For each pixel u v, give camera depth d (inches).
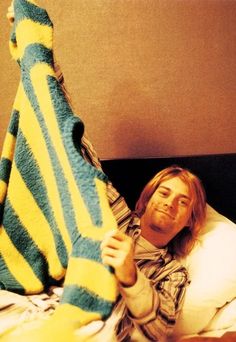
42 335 17.5
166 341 32.3
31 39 29.1
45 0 42.5
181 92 46.4
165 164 45.9
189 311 35.5
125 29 44.1
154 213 38.6
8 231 33.2
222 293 37.0
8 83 44.4
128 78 45.5
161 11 43.8
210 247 40.0
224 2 43.9
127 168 45.7
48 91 27.3
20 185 32.0
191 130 47.7
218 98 46.9
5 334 18.5
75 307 20.5
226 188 46.3
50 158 28.0
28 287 32.9
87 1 43.0
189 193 39.1
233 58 45.7
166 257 38.7
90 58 44.6
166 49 44.9
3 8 41.9
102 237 21.9
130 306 27.6
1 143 46.4
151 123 47.2
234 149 48.3
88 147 35.1
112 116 46.6
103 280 21.2
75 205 24.2
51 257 32.7
